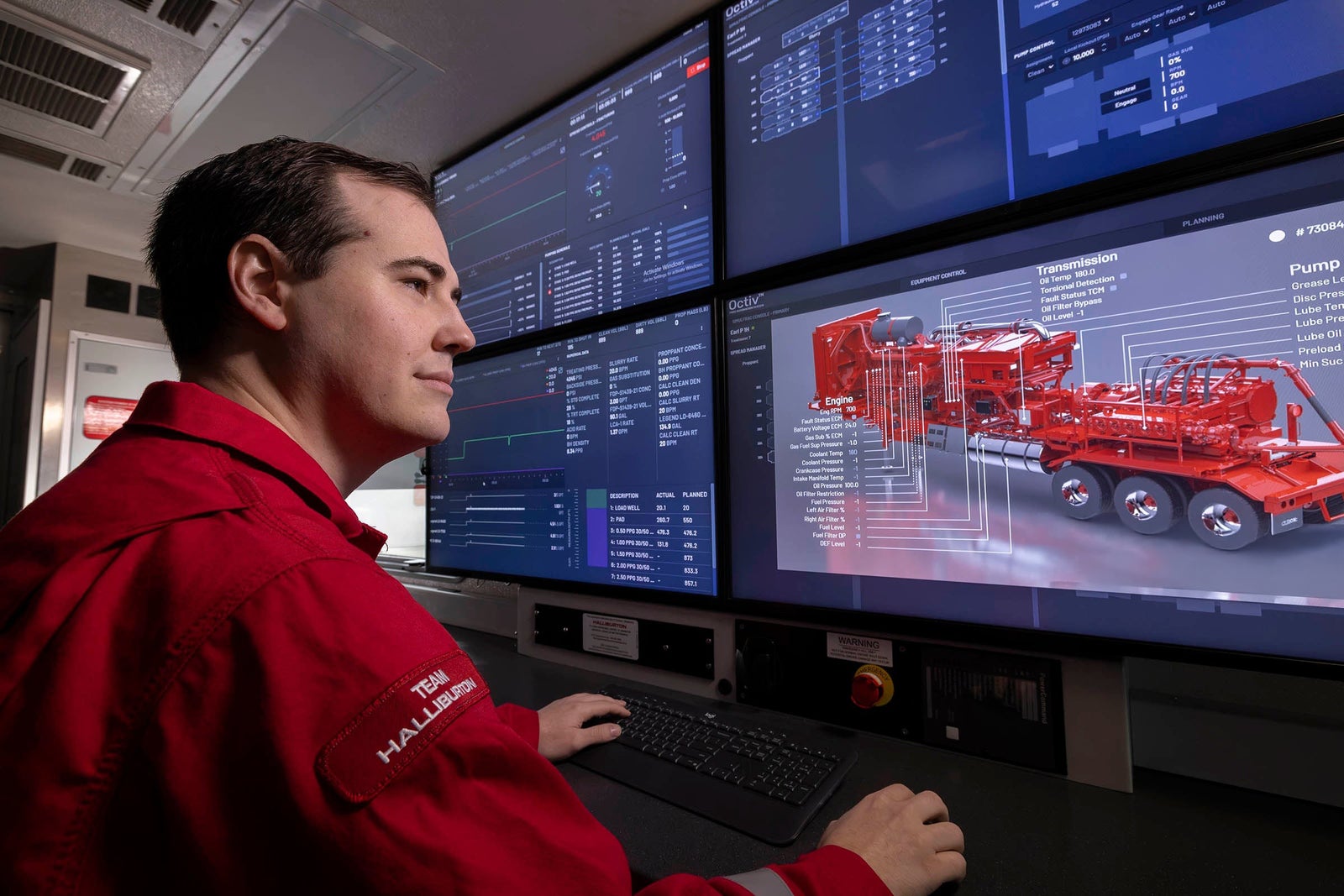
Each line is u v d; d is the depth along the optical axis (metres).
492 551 1.55
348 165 0.57
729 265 1.17
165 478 0.42
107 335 2.69
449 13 1.27
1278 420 0.69
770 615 1.06
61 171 1.96
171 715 0.34
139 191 2.09
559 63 1.41
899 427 0.96
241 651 0.35
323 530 0.45
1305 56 0.70
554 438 1.43
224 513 0.41
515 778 0.40
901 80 0.98
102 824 0.33
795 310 1.07
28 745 0.33
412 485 2.19
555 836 0.38
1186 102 0.77
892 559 0.95
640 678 1.23
